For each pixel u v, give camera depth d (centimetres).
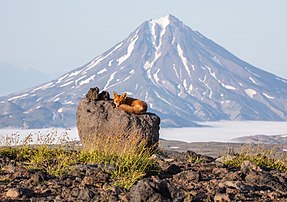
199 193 1561
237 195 1557
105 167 1781
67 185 1627
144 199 1410
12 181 1680
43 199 1472
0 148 2141
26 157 2088
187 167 2033
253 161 2159
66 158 1922
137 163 1847
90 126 2228
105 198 1473
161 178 1789
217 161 2222
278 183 1716
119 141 2164
